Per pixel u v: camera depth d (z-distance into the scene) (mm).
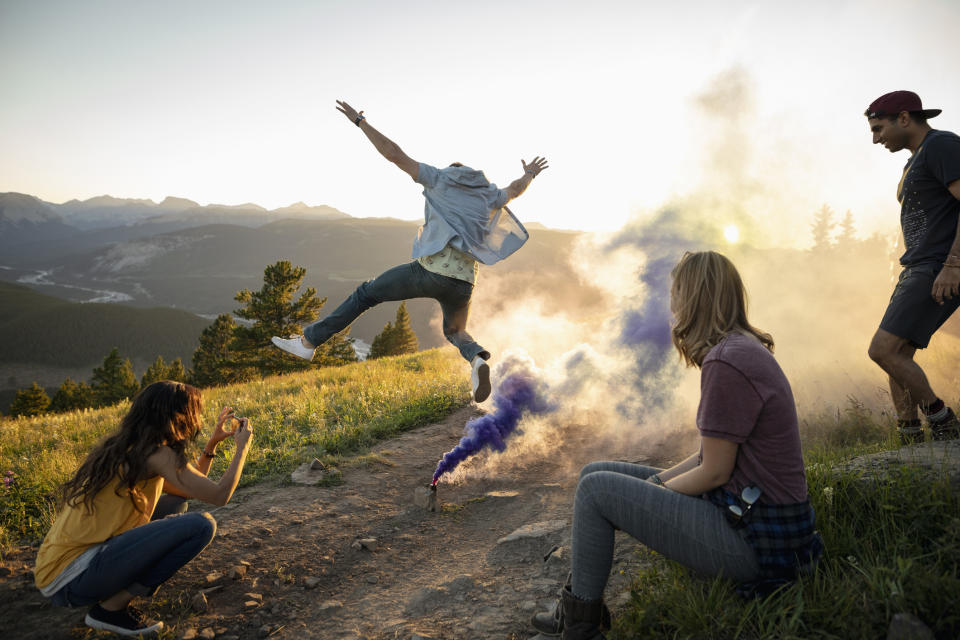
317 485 5066
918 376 3582
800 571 2133
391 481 5281
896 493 2691
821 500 2771
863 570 2275
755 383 1967
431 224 3670
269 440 6598
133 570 2654
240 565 3518
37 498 4742
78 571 2635
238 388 14820
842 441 4789
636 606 2426
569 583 2416
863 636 1913
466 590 3238
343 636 2869
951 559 2205
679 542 2146
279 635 2916
